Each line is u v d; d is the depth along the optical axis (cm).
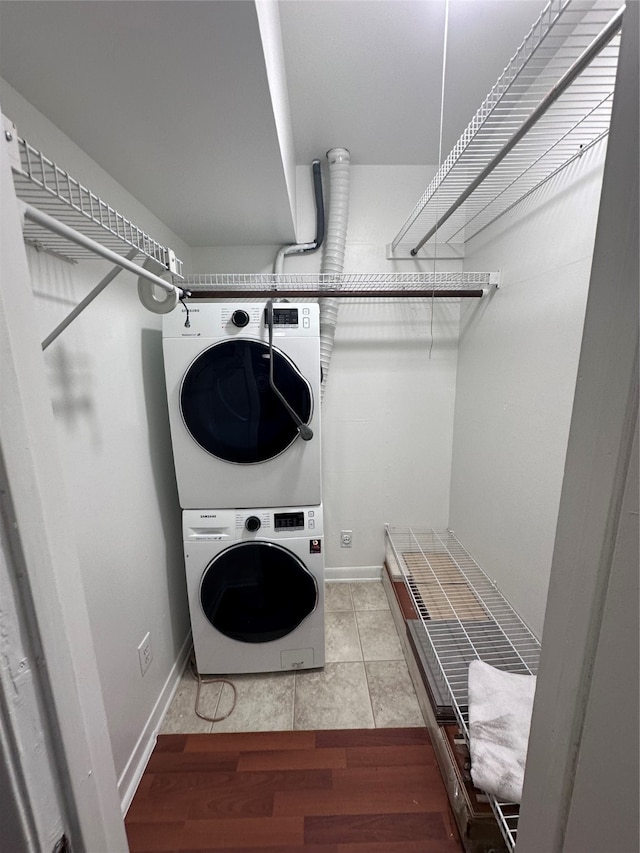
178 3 61
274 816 110
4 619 34
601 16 85
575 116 106
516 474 155
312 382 143
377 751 129
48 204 73
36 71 75
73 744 40
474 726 107
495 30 125
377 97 152
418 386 219
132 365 132
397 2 117
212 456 145
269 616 155
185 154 108
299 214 198
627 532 35
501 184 145
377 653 175
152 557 142
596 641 39
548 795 47
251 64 75
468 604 170
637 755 34
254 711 145
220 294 172
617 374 36
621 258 35
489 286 176
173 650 158
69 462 97
